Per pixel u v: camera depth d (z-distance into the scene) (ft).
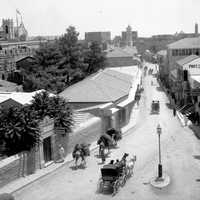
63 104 93.35
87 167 87.20
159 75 326.03
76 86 147.84
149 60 542.57
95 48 235.81
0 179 72.49
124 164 77.10
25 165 80.02
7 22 414.41
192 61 178.50
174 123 140.67
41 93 96.53
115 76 177.99
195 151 100.22
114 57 320.91
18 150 81.61
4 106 89.61
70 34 211.82
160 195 70.18
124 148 104.83
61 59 195.31
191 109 154.20
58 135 91.25
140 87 224.12
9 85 191.01
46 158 88.58
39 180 78.69
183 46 247.09
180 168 85.97
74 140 99.71
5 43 276.21
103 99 129.90
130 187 74.54
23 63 239.30
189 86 169.48
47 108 89.45
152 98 209.87
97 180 78.33
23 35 437.17
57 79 181.37
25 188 74.18
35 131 80.18
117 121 128.67
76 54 205.05
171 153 98.89
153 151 101.24
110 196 70.18
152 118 151.84
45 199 69.21
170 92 221.87
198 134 119.85
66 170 85.30
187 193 70.74
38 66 193.36
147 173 82.89
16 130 77.97
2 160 75.31
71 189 73.92
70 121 92.68
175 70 227.40
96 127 112.68
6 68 235.81
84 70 220.64
